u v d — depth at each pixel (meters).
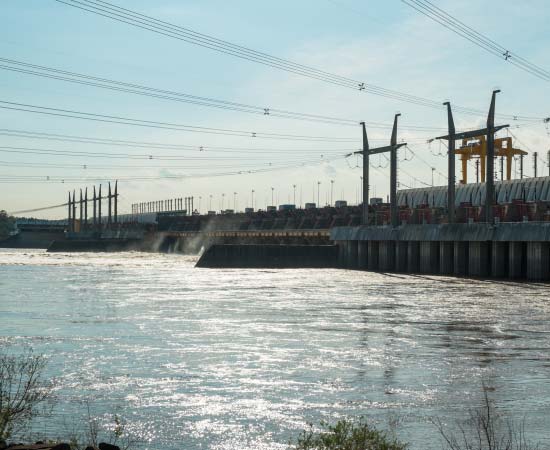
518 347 39.16
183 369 32.91
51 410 25.19
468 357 36.06
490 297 68.75
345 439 17.09
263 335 43.44
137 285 83.50
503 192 124.06
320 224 180.25
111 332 44.47
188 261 159.50
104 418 24.52
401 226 112.50
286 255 124.38
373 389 29.08
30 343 40.03
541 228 87.75
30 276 100.38
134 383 30.00
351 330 45.62
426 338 42.31
